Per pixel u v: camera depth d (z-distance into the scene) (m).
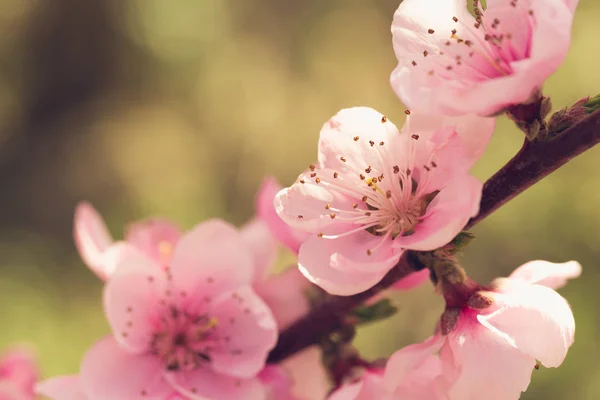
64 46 1.77
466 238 0.39
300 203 0.39
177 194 1.54
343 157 0.39
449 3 0.39
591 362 1.12
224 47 1.72
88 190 1.61
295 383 0.44
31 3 1.77
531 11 0.38
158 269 0.42
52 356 1.22
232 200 1.59
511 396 0.38
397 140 0.39
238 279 0.42
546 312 0.38
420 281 0.42
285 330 0.42
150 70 1.74
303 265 0.38
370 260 0.38
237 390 0.42
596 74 1.24
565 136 0.38
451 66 0.38
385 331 1.21
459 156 0.38
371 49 1.71
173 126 1.67
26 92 1.74
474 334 0.38
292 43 1.73
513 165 0.38
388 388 0.39
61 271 1.43
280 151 1.62
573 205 1.24
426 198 0.39
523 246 1.25
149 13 1.73
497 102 0.37
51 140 1.71
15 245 1.51
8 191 1.64
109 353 0.42
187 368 0.42
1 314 1.27
